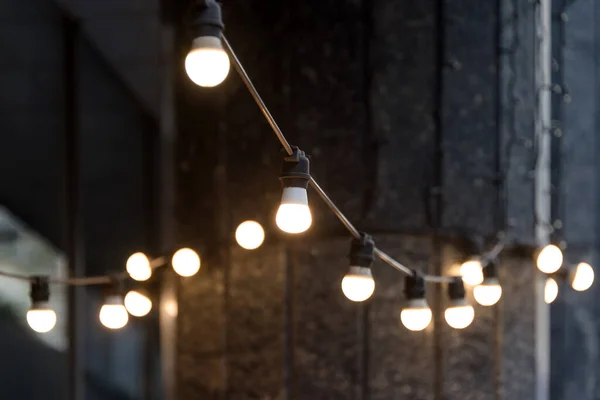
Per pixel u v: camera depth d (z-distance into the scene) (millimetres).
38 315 2199
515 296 2674
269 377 2594
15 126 4727
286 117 2604
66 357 4422
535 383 2746
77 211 4480
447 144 2562
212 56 1311
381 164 2549
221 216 2680
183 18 2822
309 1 2578
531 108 2744
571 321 3326
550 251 2250
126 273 2311
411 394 2549
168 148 5336
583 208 3324
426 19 2551
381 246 2549
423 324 1996
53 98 4559
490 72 2611
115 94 5066
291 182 1561
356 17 2551
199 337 2715
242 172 2652
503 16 2615
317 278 2568
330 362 2557
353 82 2559
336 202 2566
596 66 3338
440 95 2557
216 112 2688
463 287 2115
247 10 2641
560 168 3258
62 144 4578
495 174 2619
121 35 4434
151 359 5281
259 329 2615
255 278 2625
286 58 2598
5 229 5125
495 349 2633
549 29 3090
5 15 4180
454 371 2566
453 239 2566
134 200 5492
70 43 4328
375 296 2539
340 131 2568
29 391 5000
